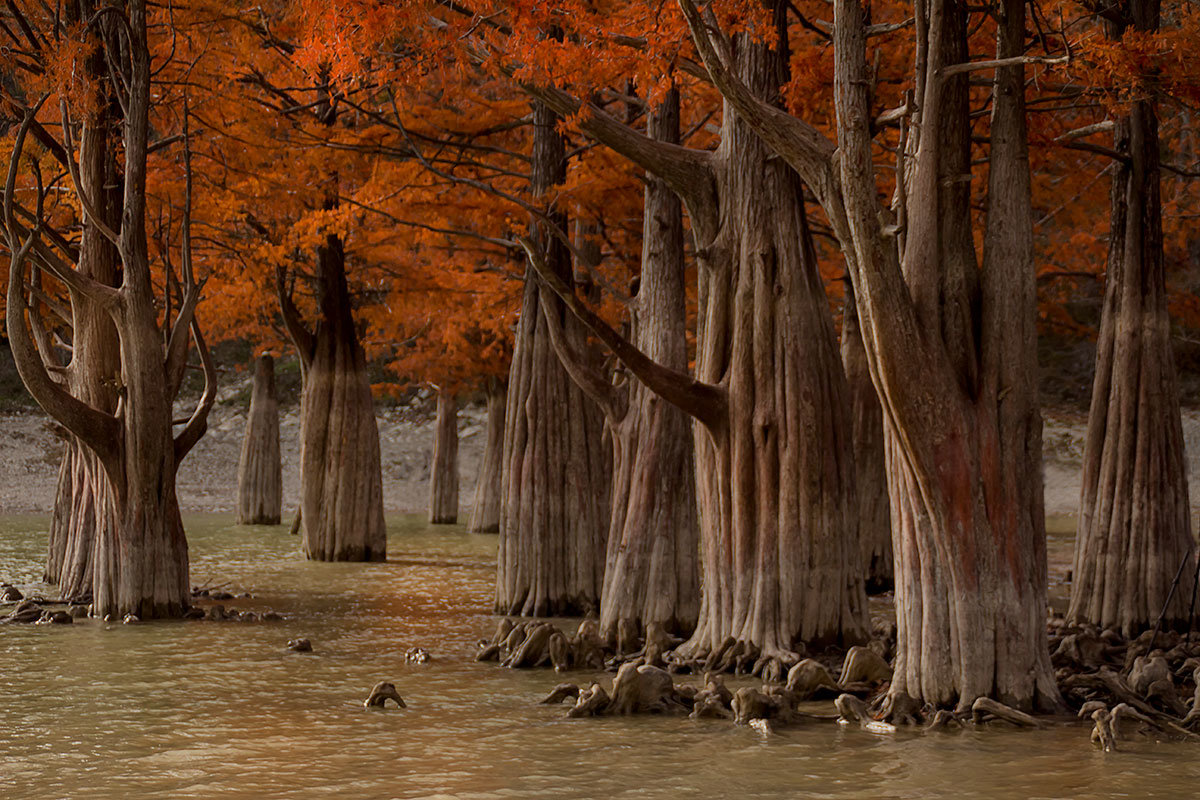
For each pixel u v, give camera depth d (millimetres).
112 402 16562
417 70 11141
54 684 11125
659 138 15195
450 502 36562
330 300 24828
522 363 17703
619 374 15414
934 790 7211
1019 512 9406
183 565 16234
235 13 16984
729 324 12406
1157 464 14617
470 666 12383
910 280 9477
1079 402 45156
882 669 10648
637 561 14039
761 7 10422
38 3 16875
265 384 34531
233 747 8508
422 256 23672
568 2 10547
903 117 10188
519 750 8430
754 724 9133
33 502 41156
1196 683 9688
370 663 12523
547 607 17062
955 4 9750
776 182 12359
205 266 23906
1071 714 9367
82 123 17047
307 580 21094
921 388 9219
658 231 14836
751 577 12023
